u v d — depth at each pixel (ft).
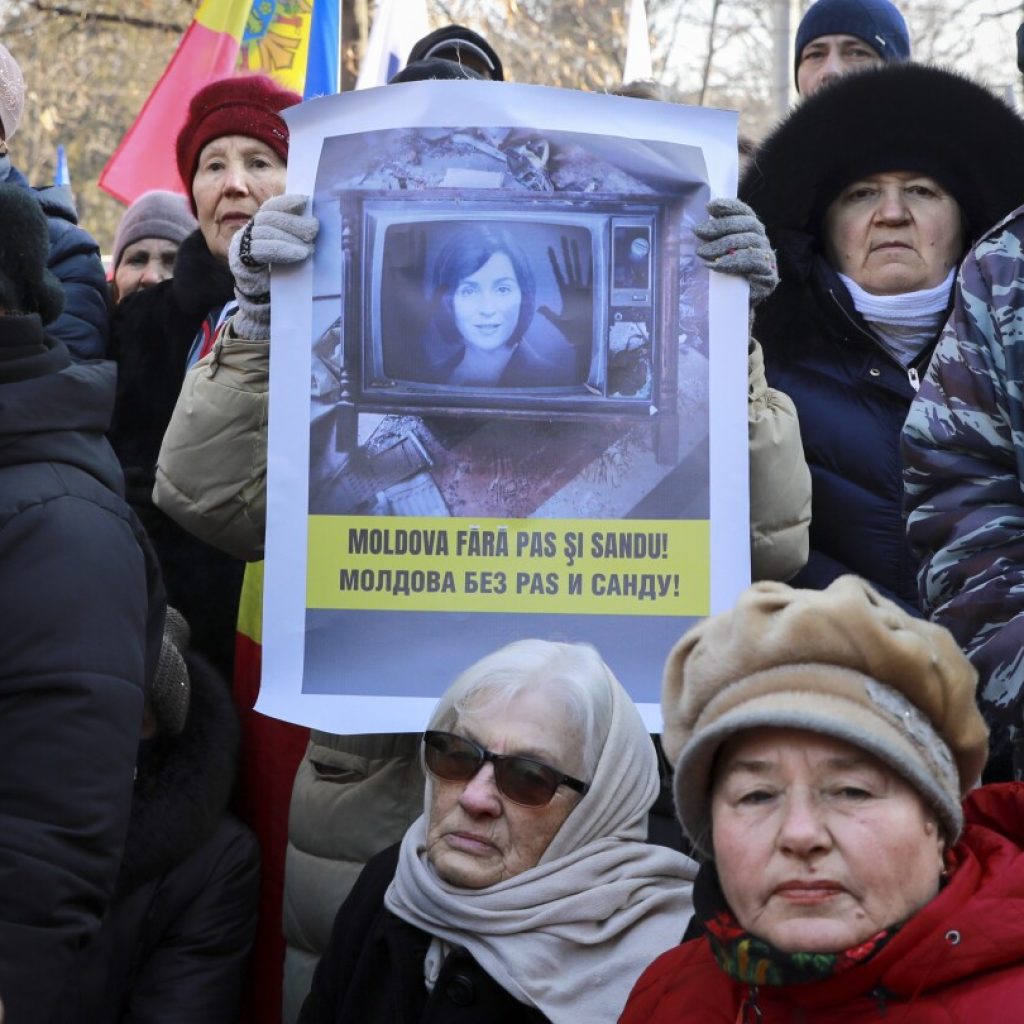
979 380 8.56
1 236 8.82
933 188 11.16
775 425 9.73
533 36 44.57
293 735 11.11
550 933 8.06
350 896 9.00
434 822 8.30
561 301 9.27
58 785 8.03
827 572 10.71
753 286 9.33
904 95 11.12
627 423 9.21
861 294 11.05
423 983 8.32
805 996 5.98
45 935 7.93
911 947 5.83
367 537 9.17
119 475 9.03
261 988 11.03
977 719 6.14
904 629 5.99
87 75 44.37
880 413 10.86
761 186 11.44
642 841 8.45
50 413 8.59
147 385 13.28
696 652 6.23
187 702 10.52
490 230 9.32
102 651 8.25
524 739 8.12
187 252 13.46
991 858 6.08
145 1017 10.29
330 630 9.12
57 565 8.25
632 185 9.32
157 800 10.31
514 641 9.05
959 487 8.53
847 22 14.79
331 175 9.41
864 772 5.91
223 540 10.03
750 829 6.00
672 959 6.87
